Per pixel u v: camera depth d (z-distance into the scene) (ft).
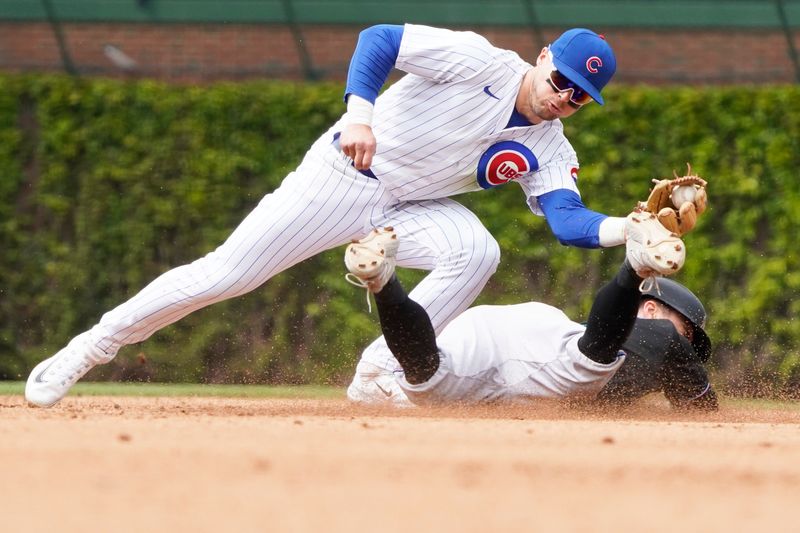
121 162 110.93
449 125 49.39
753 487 26.71
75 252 110.63
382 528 21.02
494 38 120.98
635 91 112.27
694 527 21.79
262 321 108.68
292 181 51.26
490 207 110.22
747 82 119.24
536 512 22.98
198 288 51.03
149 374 107.76
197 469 27.27
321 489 25.12
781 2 119.03
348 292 108.78
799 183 110.63
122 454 29.45
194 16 117.91
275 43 118.42
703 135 111.65
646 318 54.60
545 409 52.54
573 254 109.81
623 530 21.33
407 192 51.03
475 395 52.42
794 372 108.68
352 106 47.57
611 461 30.14
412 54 48.39
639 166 111.55
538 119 49.80
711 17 119.03
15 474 26.17
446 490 25.35
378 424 40.04
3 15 116.67
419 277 107.96
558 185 50.42
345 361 108.17
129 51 117.60
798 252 110.01
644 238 44.06
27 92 111.45
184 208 110.73
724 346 109.60
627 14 119.34
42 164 110.83
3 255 110.32
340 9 118.93
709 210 110.73
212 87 111.75
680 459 30.94
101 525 20.79
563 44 48.62
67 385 52.85
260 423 39.96
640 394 52.65
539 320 52.75
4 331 110.11
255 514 22.16
